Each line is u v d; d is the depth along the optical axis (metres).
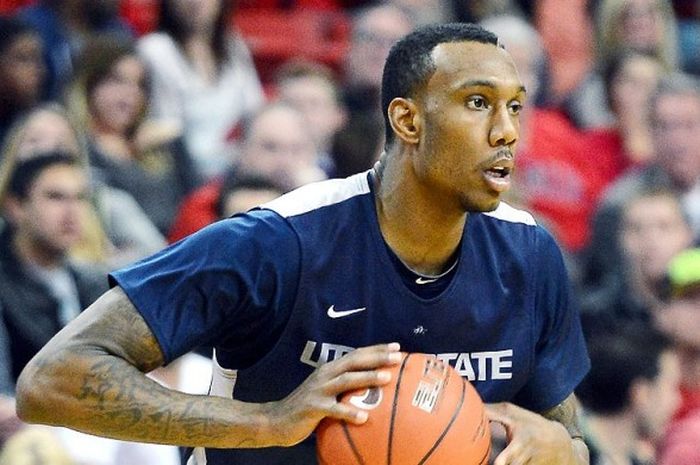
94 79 19.02
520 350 9.55
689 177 20.17
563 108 22.58
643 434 14.88
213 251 9.01
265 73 23.95
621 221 18.12
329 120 20.73
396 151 9.18
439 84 8.85
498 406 9.38
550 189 20.56
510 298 9.45
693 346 15.44
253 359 9.37
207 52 21.45
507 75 8.83
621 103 21.45
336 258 9.15
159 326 8.91
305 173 18.45
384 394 8.76
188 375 13.91
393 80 9.10
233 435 8.80
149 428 8.77
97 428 8.82
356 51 21.08
